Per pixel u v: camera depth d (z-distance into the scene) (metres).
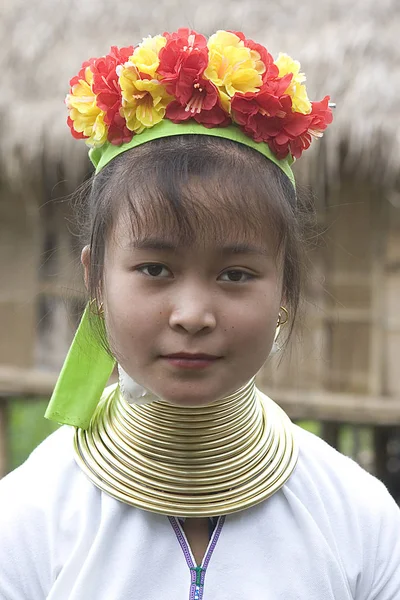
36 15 5.13
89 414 1.42
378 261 4.69
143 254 1.18
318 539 1.34
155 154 1.22
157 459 1.35
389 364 4.73
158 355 1.20
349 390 4.76
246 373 1.23
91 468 1.35
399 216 4.64
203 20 4.78
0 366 5.37
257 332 1.21
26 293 5.30
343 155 4.26
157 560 1.30
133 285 1.20
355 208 4.70
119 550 1.30
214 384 1.21
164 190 1.16
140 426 1.37
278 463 1.40
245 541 1.33
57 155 4.46
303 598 1.29
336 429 5.16
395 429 5.52
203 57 1.23
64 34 5.01
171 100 1.26
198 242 1.16
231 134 1.26
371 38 4.45
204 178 1.18
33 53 4.89
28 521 1.33
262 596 1.29
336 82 4.29
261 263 1.21
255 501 1.33
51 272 5.24
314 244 1.67
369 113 4.15
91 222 1.37
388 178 4.23
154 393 1.25
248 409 1.41
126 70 1.25
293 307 1.37
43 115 4.52
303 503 1.39
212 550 1.32
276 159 1.31
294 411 4.63
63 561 1.30
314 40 4.56
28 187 5.04
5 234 5.31
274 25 4.75
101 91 1.28
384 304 4.70
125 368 1.26
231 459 1.36
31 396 5.14
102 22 5.00
